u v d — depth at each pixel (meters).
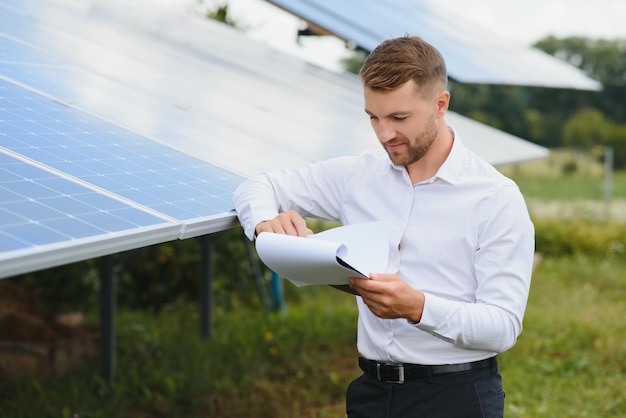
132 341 6.05
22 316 5.87
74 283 7.05
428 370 2.30
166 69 4.62
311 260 2.03
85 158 2.49
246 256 7.77
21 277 6.90
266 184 2.54
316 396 5.05
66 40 4.41
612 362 5.75
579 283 8.77
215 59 5.46
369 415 2.41
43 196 2.03
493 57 7.49
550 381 5.28
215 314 7.17
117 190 2.28
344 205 2.50
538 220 12.07
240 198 2.47
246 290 7.81
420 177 2.34
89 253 1.81
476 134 5.77
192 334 6.33
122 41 4.97
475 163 2.33
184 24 6.69
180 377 5.16
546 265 9.80
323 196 2.58
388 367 2.35
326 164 2.59
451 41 7.50
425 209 2.30
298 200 2.57
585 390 5.14
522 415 4.68
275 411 4.76
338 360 5.83
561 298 7.87
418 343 2.31
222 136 3.41
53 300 7.04
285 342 6.04
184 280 7.57
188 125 3.44
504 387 5.16
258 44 7.11
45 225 1.83
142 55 4.72
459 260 2.27
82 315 6.74
